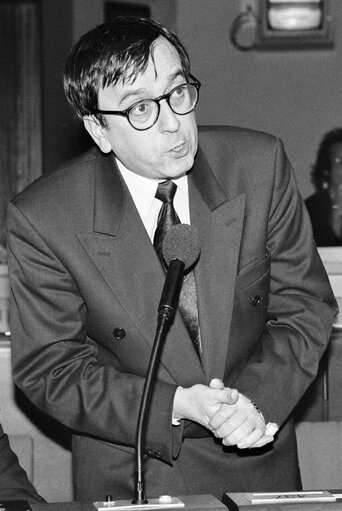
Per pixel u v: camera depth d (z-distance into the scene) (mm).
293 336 2352
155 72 2070
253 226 2314
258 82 7910
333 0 7844
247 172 2338
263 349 2355
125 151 2162
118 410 2197
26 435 3115
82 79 2137
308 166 7914
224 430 2133
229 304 2266
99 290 2262
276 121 7949
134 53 2061
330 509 1779
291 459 2400
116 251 2260
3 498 2170
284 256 2385
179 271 1957
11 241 2299
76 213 2277
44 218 2270
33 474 3119
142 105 2080
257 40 7855
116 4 7656
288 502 1805
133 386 2213
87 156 2377
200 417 2152
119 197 2285
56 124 7953
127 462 2303
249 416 2148
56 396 2248
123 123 2102
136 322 2248
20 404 3129
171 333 2250
